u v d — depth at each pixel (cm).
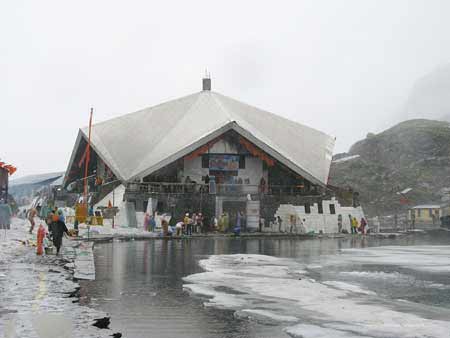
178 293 1242
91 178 5747
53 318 902
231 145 5134
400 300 1179
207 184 4834
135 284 1375
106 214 4359
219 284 1377
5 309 971
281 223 4628
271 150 5078
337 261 2058
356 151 11250
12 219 4681
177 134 5359
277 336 862
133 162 5059
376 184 9369
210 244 3105
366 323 934
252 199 4619
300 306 1087
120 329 903
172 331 892
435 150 10100
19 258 1850
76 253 2106
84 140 5756
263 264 1897
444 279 1534
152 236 3659
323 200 4812
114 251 2448
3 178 3547
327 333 863
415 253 2494
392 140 10806
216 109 5684
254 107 6244
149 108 6056
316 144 6012
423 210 7081
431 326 909
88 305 1093
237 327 920
